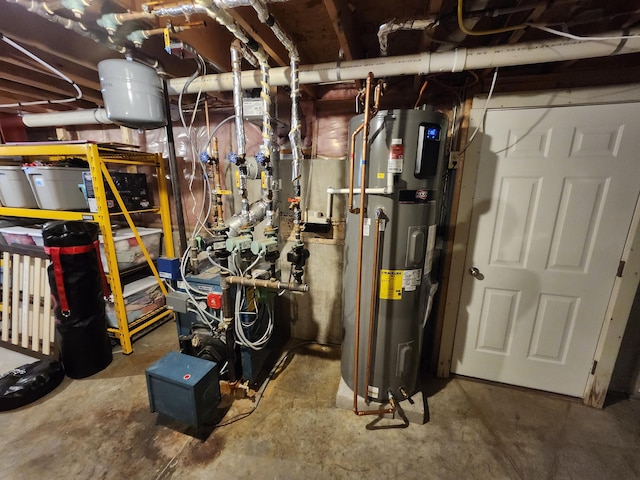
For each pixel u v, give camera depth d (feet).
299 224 5.21
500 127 5.38
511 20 4.08
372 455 4.73
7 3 3.92
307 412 5.56
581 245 5.38
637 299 5.48
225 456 4.66
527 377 6.24
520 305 5.96
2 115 9.13
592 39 3.59
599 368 5.61
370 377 5.47
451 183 5.89
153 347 7.49
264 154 5.16
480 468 4.54
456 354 6.61
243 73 5.32
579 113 4.95
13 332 7.31
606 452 4.81
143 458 4.59
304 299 7.77
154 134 8.90
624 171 4.91
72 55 4.90
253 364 6.03
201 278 5.72
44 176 6.52
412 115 4.36
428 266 5.18
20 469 4.38
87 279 6.13
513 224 5.65
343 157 7.35
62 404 5.60
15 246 7.31
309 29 4.95
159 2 3.56
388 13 4.60
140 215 9.75
